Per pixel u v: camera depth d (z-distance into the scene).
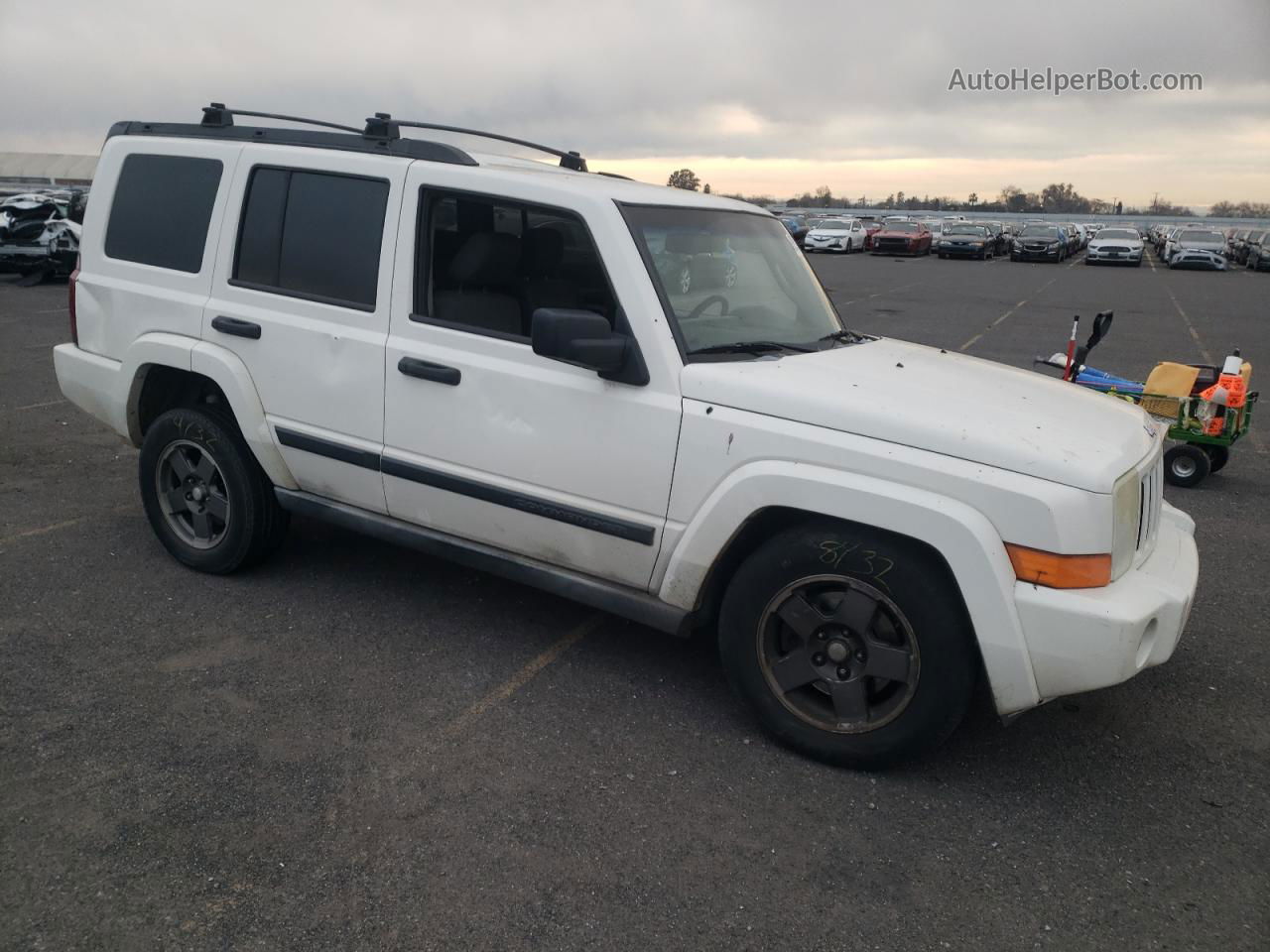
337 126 4.74
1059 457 2.99
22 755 3.19
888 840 2.97
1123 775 3.37
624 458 3.46
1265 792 3.29
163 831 2.85
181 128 4.70
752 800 3.14
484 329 3.76
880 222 56.94
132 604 4.38
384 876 2.71
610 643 4.23
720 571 3.53
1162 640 3.11
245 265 4.35
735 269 3.93
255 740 3.34
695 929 2.56
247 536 4.54
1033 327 17.41
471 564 3.99
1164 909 2.71
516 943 2.49
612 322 3.50
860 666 3.24
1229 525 6.29
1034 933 2.60
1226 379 7.11
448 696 3.70
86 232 4.93
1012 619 2.96
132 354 4.64
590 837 2.91
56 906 2.54
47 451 6.87
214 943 2.44
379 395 3.97
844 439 3.15
